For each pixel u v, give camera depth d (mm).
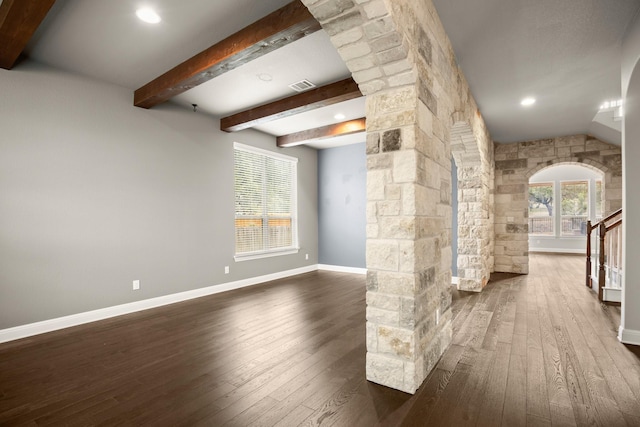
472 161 4527
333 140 6066
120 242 3561
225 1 2158
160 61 2988
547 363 2234
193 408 1732
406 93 1891
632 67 2408
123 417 1662
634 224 2559
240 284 5000
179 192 4180
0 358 2402
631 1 2137
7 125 2805
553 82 3438
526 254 5828
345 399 1803
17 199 2854
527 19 2352
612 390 1874
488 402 1758
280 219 5949
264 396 1846
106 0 2133
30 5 1968
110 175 3486
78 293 3213
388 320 1934
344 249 6484
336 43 1756
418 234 1904
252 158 5387
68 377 2100
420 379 1940
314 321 3262
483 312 3484
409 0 1798
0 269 2752
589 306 3672
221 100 3988
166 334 2900
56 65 3066
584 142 5574
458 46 2730
